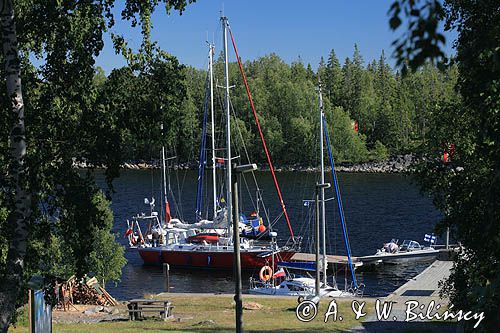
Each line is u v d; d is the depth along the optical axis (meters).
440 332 20.02
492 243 10.53
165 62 13.59
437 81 143.00
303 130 120.38
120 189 86.88
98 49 13.21
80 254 12.98
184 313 25.20
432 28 3.55
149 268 43.91
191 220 64.25
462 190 14.63
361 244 51.16
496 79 10.03
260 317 24.12
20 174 11.74
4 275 12.22
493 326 8.22
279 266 41.16
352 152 122.75
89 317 24.09
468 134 15.45
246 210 68.38
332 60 161.00
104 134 12.80
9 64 11.80
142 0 13.15
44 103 12.95
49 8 12.75
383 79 166.88
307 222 61.12
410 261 44.12
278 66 163.88
